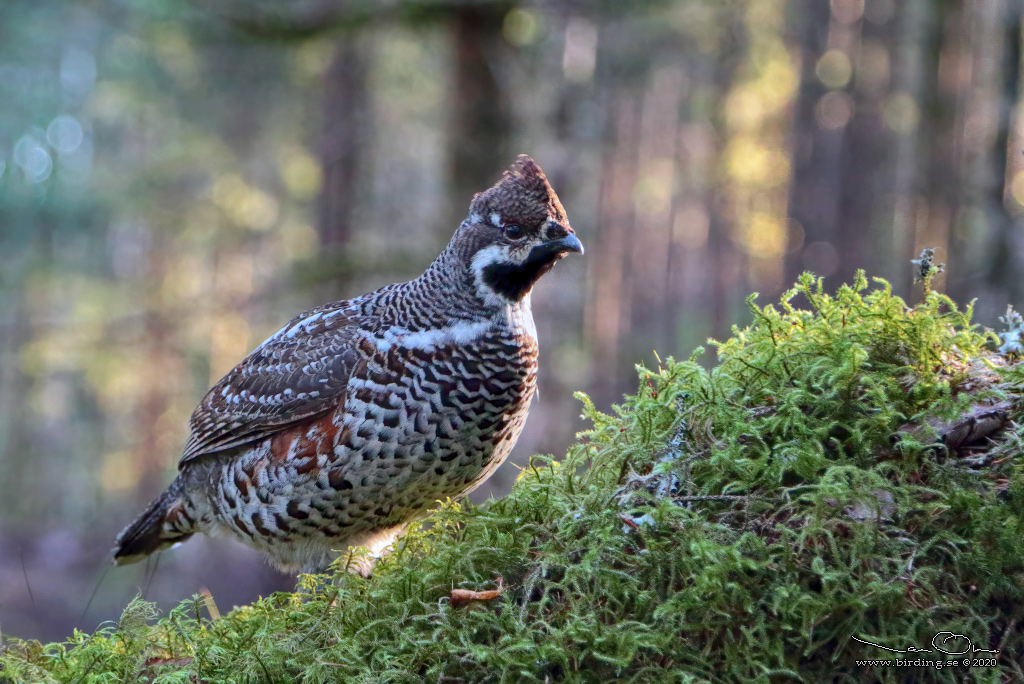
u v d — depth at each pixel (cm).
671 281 3772
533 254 491
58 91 1969
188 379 2603
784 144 2828
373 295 541
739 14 2189
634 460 368
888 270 2030
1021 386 347
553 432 1580
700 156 3409
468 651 333
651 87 2875
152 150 2436
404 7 1289
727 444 349
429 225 1500
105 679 378
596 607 333
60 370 2119
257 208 2520
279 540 527
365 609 373
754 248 3091
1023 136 1570
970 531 320
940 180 1688
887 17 2255
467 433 486
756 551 318
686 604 314
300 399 499
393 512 502
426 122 2091
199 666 379
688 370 369
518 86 1420
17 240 2161
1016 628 316
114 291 2430
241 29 1318
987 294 1456
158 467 2769
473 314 491
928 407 347
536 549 362
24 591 1853
